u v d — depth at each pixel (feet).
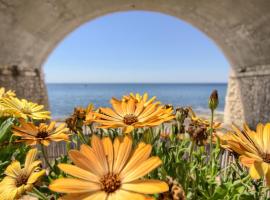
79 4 32.04
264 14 27.09
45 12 30.68
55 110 83.35
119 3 34.55
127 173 1.99
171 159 2.96
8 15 27.68
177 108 3.53
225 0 29.17
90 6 33.53
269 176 2.01
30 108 4.07
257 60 35.55
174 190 1.86
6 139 4.07
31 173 2.54
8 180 2.49
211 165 3.16
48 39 38.34
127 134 2.39
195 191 2.73
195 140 2.97
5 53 32.48
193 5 33.88
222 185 2.67
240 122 40.06
